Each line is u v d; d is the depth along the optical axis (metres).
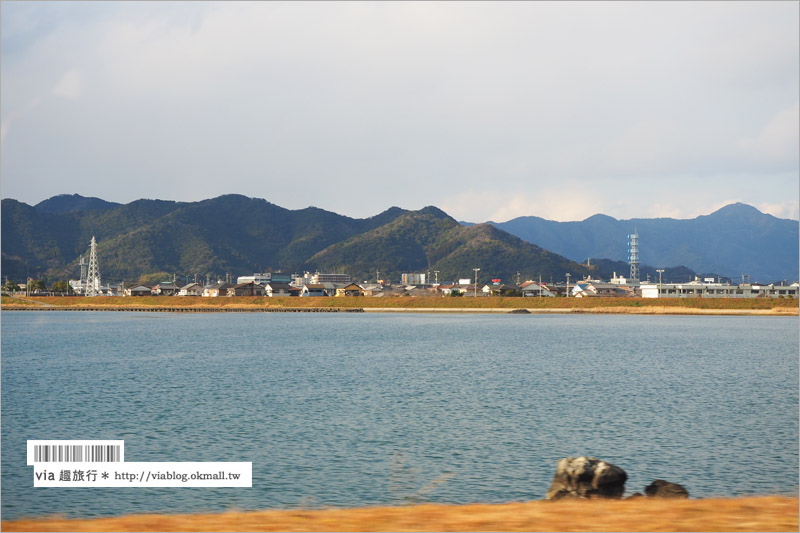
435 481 25.34
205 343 93.12
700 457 30.17
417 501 24.09
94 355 77.12
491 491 25.20
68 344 92.50
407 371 61.31
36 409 42.25
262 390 49.78
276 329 124.00
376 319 163.62
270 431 35.53
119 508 23.38
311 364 67.19
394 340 97.12
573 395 47.22
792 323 142.12
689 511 14.00
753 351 80.31
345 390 49.66
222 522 13.77
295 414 40.19
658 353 77.75
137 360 71.62
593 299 199.00
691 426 36.69
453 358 72.56
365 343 92.12
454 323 143.50
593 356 74.44
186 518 14.23
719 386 51.78
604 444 32.56
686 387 51.25
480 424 37.12
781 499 15.10
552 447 31.97
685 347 85.31
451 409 41.72
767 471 27.86
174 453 31.17
